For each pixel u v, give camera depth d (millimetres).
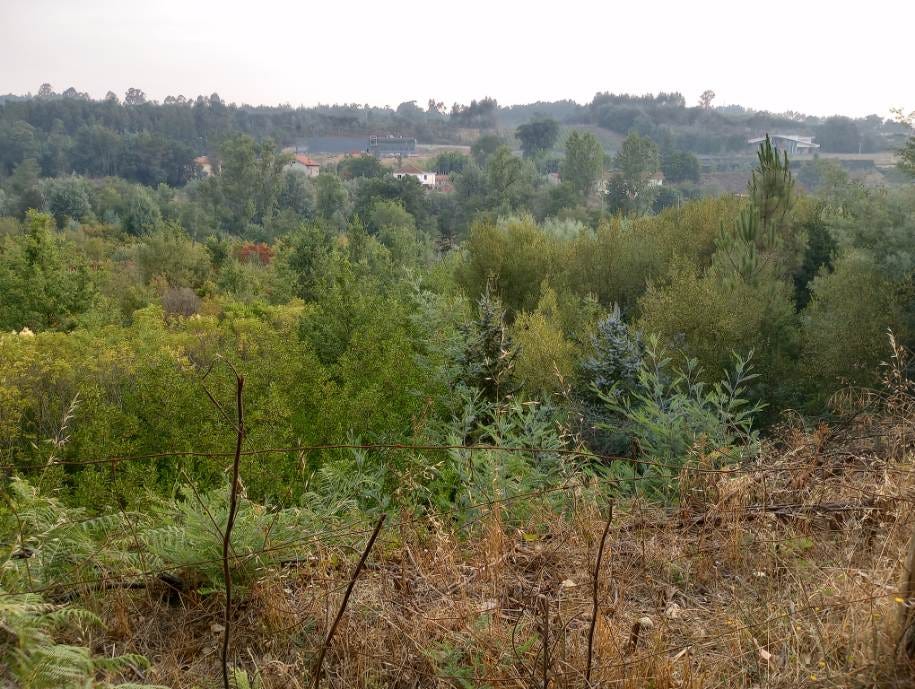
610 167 131125
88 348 8578
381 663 2322
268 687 2178
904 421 4223
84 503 4797
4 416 6574
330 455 5926
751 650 2316
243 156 107938
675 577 2912
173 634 2514
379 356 7902
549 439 4664
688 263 10078
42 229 16672
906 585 2018
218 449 5617
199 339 10000
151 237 31422
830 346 8062
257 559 2742
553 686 2111
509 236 13227
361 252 24281
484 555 2924
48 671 1761
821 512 3244
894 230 8375
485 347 6645
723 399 4812
